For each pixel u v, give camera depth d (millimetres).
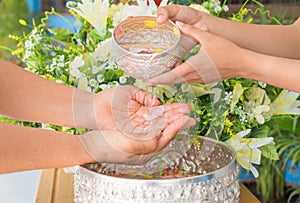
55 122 1061
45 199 1193
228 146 1073
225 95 1156
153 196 916
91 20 1199
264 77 1087
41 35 1257
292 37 1260
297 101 1244
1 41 2707
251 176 2646
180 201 925
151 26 1019
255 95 1215
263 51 1232
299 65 1069
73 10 1284
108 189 933
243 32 1211
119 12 1203
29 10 2834
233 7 1868
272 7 2256
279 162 2592
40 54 1241
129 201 920
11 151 920
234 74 1104
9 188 1787
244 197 1219
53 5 2254
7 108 1046
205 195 939
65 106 1062
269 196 2645
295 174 2668
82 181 979
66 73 1214
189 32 1047
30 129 958
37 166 942
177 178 933
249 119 1209
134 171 1009
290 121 2332
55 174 1327
